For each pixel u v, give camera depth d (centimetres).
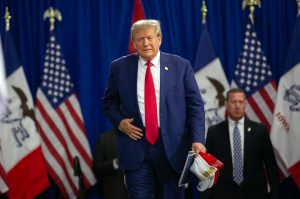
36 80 1555
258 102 1572
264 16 1595
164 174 812
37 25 1549
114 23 1562
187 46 1581
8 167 1473
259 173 1277
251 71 1578
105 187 1419
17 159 1481
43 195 1565
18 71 1500
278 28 1591
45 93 1530
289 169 1529
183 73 819
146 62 805
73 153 1532
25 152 1485
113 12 1559
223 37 1599
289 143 1534
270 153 1288
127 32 1564
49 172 1519
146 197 807
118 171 1397
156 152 799
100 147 1440
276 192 1260
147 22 782
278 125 1534
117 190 1393
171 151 794
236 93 1299
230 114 1299
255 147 1276
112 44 1558
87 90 1554
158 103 798
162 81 800
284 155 1534
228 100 1305
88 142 1548
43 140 1521
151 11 1571
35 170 1488
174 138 796
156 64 809
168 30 1568
